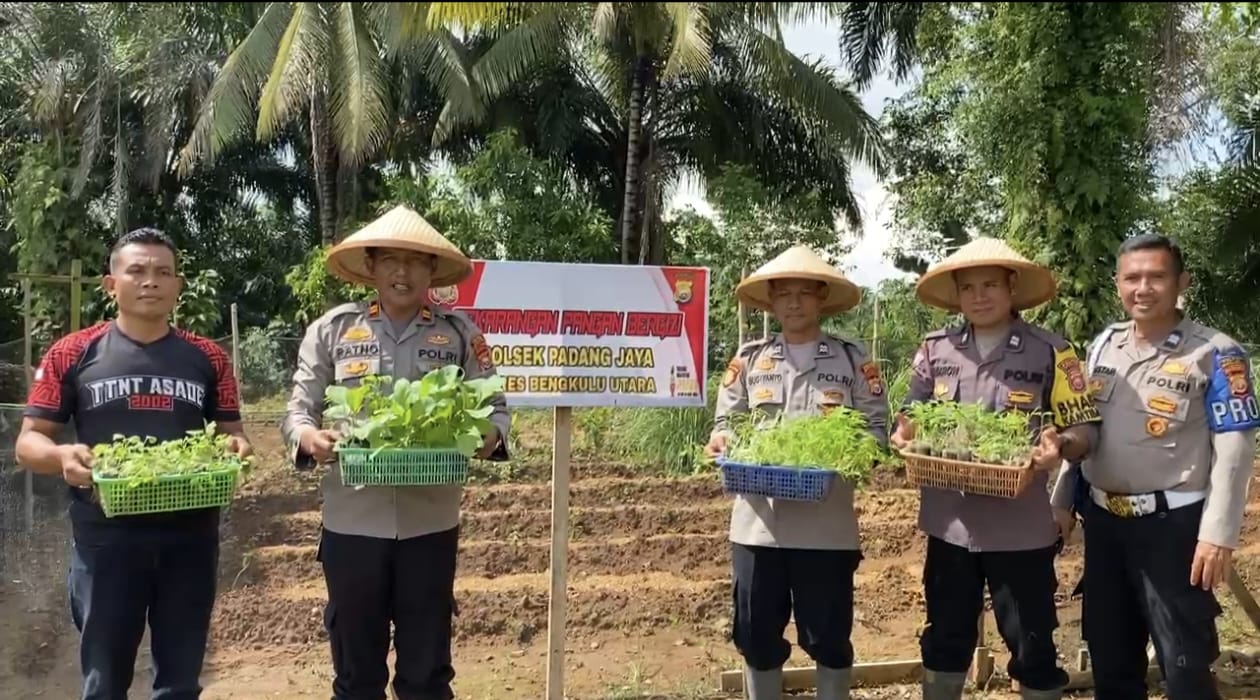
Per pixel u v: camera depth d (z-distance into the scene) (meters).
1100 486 3.39
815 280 3.61
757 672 3.63
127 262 3.10
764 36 13.67
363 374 3.31
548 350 3.72
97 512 3.03
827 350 3.66
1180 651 3.22
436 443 2.98
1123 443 3.31
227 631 5.10
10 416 5.57
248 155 18.91
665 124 15.73
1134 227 8.27
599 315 3.76
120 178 14.98
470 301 3.65
